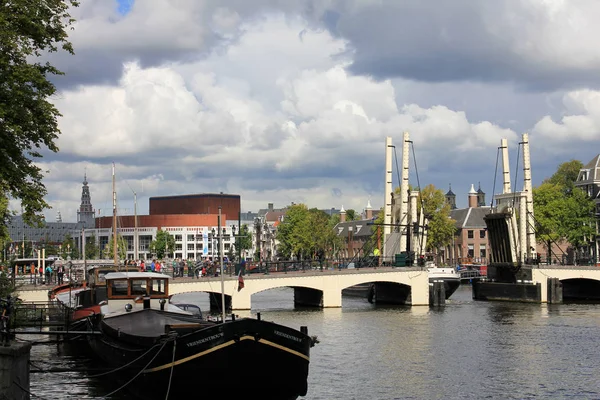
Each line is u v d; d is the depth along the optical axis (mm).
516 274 87938
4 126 29688
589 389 35094
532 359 43094
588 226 120500
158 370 27781
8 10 30938
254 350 27297
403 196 90938
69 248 188625
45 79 31250
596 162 140250
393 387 35438
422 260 81125
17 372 24484
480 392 34500
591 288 92000
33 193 31234
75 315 45469
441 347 47656
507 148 97750
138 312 35594
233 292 72188
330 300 76500
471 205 174375
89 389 33719
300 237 148125
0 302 31562
